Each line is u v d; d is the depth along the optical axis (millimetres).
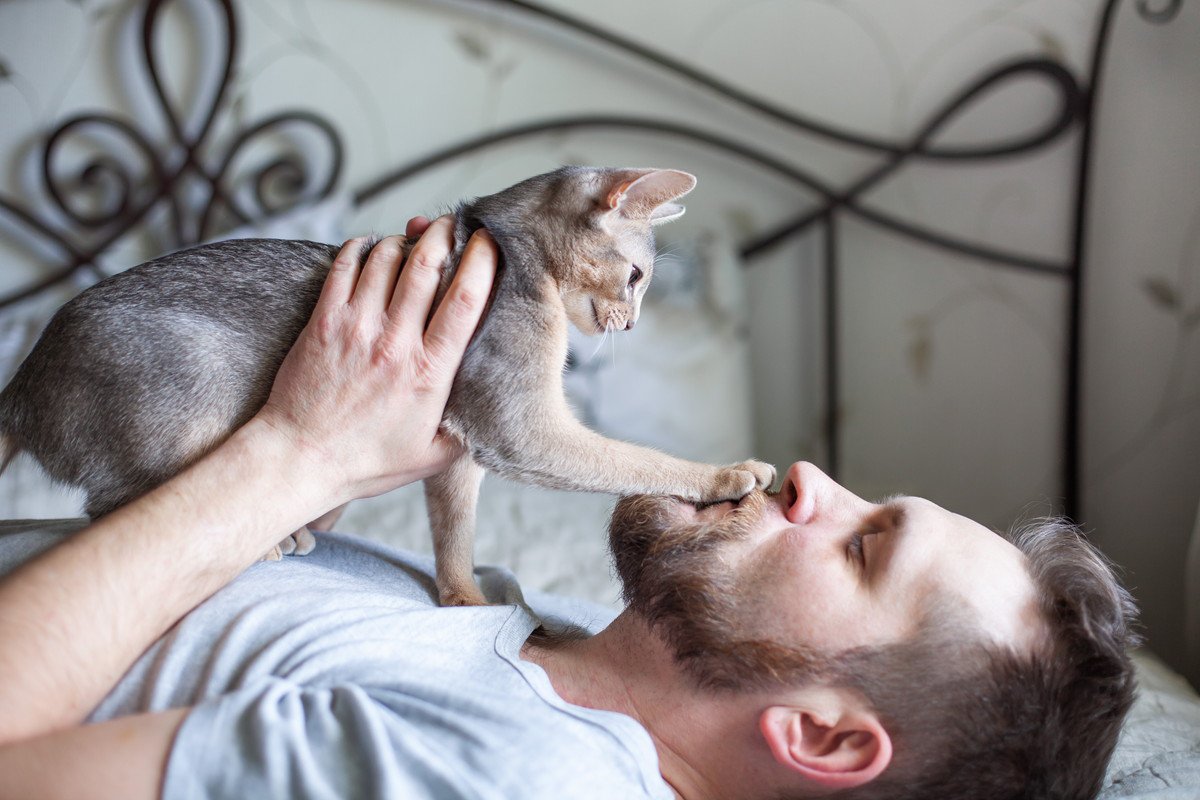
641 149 2621
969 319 2484
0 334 2221
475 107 2596
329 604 893
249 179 2521
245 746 707
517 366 1087
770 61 2543
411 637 895
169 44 2430
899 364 2574
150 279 1073
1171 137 2152
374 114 2568
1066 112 2256
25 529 1057
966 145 2428
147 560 819
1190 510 2164
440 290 1067
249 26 2471
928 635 862
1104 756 891
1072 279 2285
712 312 2473
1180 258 2158
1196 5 2092
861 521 970
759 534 954
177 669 816
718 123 2600
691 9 2543
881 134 2508
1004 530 2459
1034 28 2316
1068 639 891
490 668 888
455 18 2551
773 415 2701
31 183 2410
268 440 936
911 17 2428
